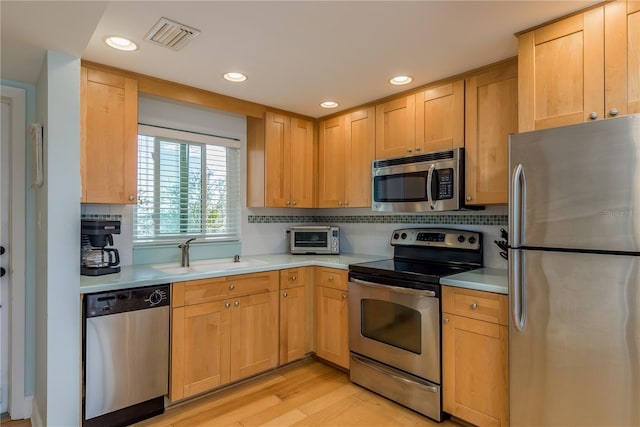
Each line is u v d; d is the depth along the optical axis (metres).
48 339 1.75
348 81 2.58
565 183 1.56
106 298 1.98
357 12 1.70
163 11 1.68
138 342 2.10
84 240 2.29
